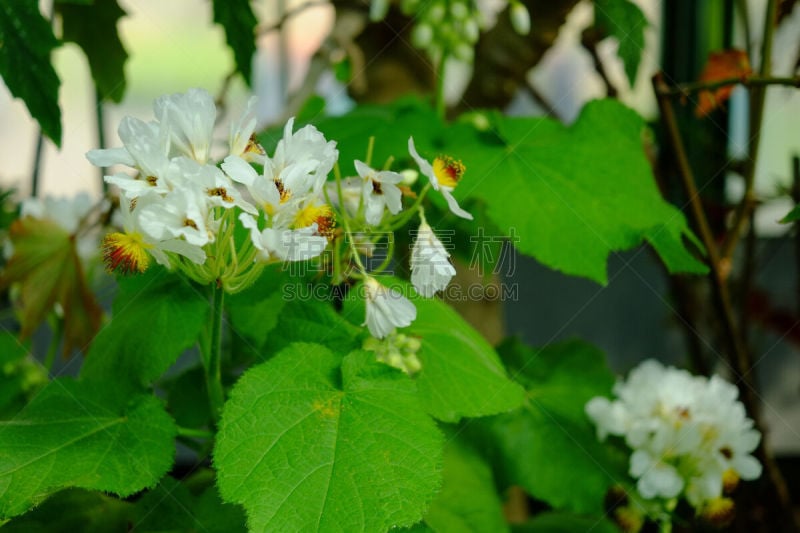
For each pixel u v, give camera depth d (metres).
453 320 0.63
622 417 0.69
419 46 0.71
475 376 0.60
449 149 0.67
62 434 0.56
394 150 0.66
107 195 0.67
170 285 0.60
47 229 0.68
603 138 0.67
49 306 0.68
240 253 0.56
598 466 0.69
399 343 0.59
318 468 0.54
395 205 0.58
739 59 0.70
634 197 0.65
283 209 0.55
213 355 0.59
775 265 0.97
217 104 0.75
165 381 0.70
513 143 0.67
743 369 0.71
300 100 0.76
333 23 0.77
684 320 0.79
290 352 0.57
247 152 0.56
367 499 0.53
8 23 0.59
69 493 0.58
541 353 0.75
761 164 0.87
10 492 0.54
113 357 0.59
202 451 0.60
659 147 0.83
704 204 0.81
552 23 0.79
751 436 0.68
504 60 0.80
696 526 0.74
